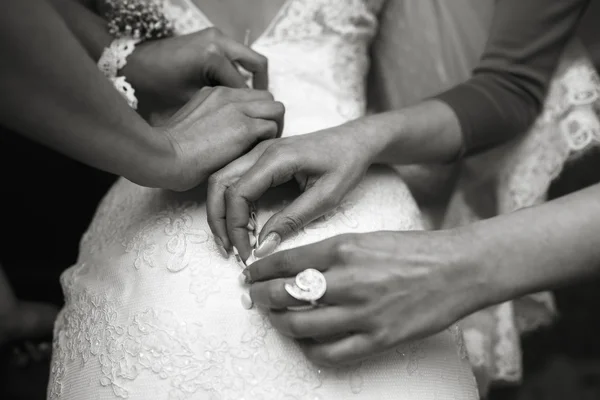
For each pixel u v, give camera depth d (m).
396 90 1.33
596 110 1.11
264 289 0.71
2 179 2.34
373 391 0.75
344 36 1.05
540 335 2.08
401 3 1.22
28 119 0.62
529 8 1.06
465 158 1.15
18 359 1.79
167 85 0.97
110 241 0.89
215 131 0.80
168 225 0.83
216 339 0.75
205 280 0.78
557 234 0.71
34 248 2.44
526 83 1.09
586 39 1.73
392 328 0.70
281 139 0.81
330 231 0.82
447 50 1.25
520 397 1.98
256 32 1.03
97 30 1.02
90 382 0.78
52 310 1.84
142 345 0.76
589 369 2.04
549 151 1.14
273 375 0.74
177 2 1.00
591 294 2.15
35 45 0.57
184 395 0.73
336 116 1.00
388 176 0.95
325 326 0.69
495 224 0.73
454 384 0.82
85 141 0.66
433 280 0.69
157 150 0.73
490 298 0.71
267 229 0.77
